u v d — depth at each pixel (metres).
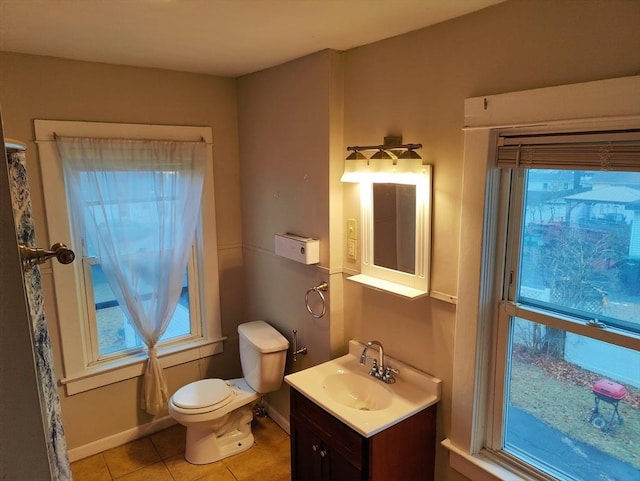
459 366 1.90
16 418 0.55
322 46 2.19
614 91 1.34
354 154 2.14
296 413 2.25
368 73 2.16
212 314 3.15
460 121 1.79
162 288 2.82
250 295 3.23
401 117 2.03
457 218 1.85
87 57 2.40
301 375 2.26
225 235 3.14
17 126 2.33
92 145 2.51
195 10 1.67
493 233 1.77
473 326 1.82
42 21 1.79
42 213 2.45
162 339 3.04
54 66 2.39
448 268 1.91
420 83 1.92
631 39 1.30
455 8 1.65
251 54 2.35
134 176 2.67
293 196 2.64
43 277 2.49
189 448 2.71
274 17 1.75
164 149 2.74
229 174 3.09
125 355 2.88
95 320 2.75
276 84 2.64
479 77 1.70
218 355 3.22
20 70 2.31
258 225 3.01
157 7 1.64
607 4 1.33
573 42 1.42
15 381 0.55
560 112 1.47
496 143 1.70
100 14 1.71
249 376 2.85
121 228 2.65
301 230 2.62
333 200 2.38
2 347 0.53
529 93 1.54
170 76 2.75
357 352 2.43
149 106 2.71
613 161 1.38
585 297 1.56
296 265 2.71
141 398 2.92
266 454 2.78
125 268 2.69
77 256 2.61
